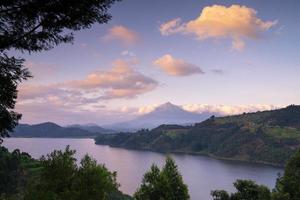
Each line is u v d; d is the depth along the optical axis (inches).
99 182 877.2
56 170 856.3
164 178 1558.8
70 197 823.7
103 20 454.9
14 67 439.8
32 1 413.4
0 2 401.1
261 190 2135.8
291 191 2210.9
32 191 833.5
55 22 434.6
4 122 451.8
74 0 426.0
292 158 2306.8
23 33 438.0
